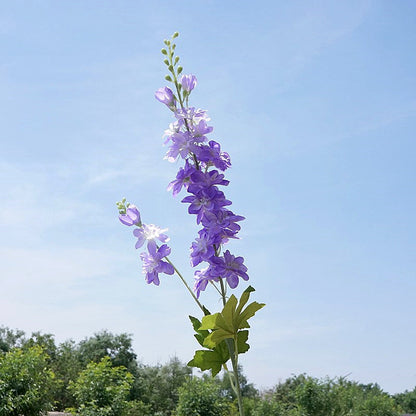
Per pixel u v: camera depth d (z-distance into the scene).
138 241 2.85
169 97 2.91
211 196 2.74
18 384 10.75
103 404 12.53
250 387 33.69
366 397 18.39
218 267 2.69
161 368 37.06
